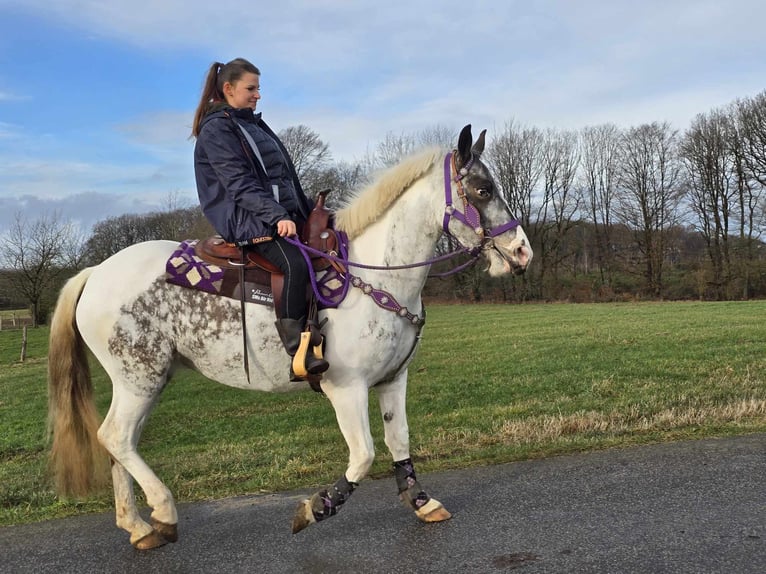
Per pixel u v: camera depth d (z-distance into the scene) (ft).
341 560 10.75
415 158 11.62
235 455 19.45
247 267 11.47
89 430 12.14
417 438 19.88
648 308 86.02
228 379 11.84
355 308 11.06
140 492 15.97
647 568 9.71
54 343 12.14
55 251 132.77
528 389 28.45
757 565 9.61
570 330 56.59
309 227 11.67
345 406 11.00
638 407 21.56
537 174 148.05
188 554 11.43
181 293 11.66
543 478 14.35
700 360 32.45
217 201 11.38
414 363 41.45
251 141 11.35
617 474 14.20
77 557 11.59
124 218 155.33
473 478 14.80
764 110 121.70
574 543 10.75
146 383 11.75
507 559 10.32
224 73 11.76
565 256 143.64
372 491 14.57
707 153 130.72
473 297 135.33
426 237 11.62
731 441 16.08
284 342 10.94
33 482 17.56
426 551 10.85
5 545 12.42
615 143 145.38
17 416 33.42
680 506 12.07
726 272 120.26
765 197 122.31
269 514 13.37
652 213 136.46
